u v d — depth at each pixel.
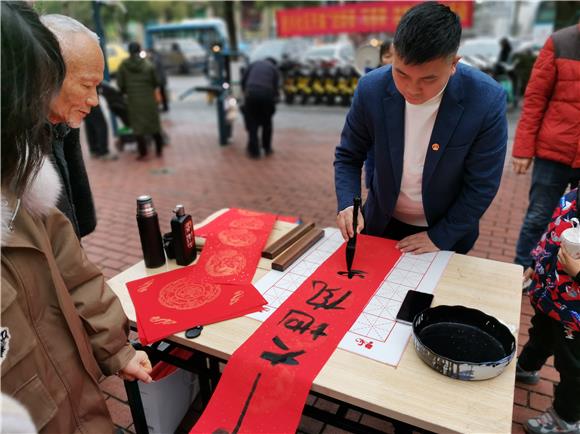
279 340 1.24
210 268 1.66
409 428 1.18
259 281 1.56
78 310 1.12
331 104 10.86
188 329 1.31
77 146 1.84
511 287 1.49
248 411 1.10
